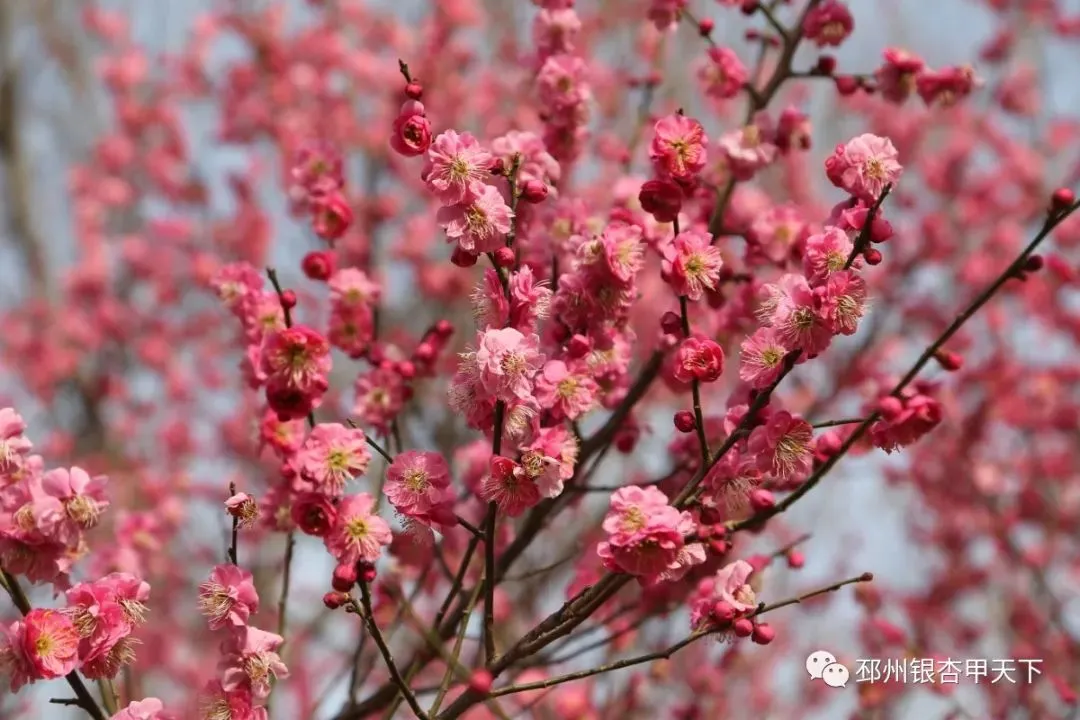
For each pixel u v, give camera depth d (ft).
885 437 8.62
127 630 8.35
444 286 20.58
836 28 12.17
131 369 25.68
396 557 11.45
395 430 11.21
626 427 11.56
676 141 8.60
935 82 11.98
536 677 13.64
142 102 25.52
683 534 7.87
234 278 10.59
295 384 8.32
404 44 23.89
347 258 20.71
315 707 11.67
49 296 26.21
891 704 15.87
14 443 8.57
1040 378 21.97
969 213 23.90
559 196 11.39
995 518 21.40
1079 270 20.80
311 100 23.66
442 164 8.46
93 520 8.70
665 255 8.62
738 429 8.29
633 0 24.07
